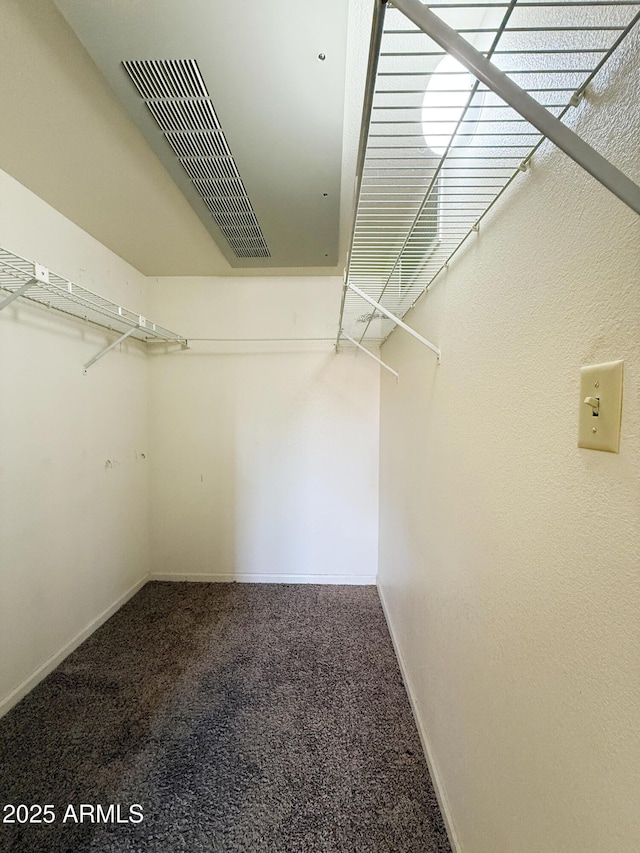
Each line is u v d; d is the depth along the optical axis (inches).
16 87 38.9
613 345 17.3
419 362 55.2
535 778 23.8
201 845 39.2
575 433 20.1
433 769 45.2
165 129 41.6
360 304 65.5
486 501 31.6
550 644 22.4
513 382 27.1
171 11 29.3
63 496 67.4
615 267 17.1
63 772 46.6
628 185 14.3
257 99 37.5
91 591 75.8
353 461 98.2
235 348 97.5
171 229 70.5
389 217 36.2
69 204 61.9
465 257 36.5
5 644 55.6
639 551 15.8
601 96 17.8
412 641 58.1
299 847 38.9
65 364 67.9
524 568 25.5
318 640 73.9
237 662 67.2
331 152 45.6
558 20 21.3
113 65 33.7
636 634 15.9
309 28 30.7
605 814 17.6
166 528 100.0
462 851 35.8
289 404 97.7
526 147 24.0
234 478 98.8
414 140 36.5
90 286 73.4
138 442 94.0
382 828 40.5
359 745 50.4
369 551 99.1
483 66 15.7
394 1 15.6
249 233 67.5
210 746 50.1
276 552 99.5
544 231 23.1
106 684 61.6
